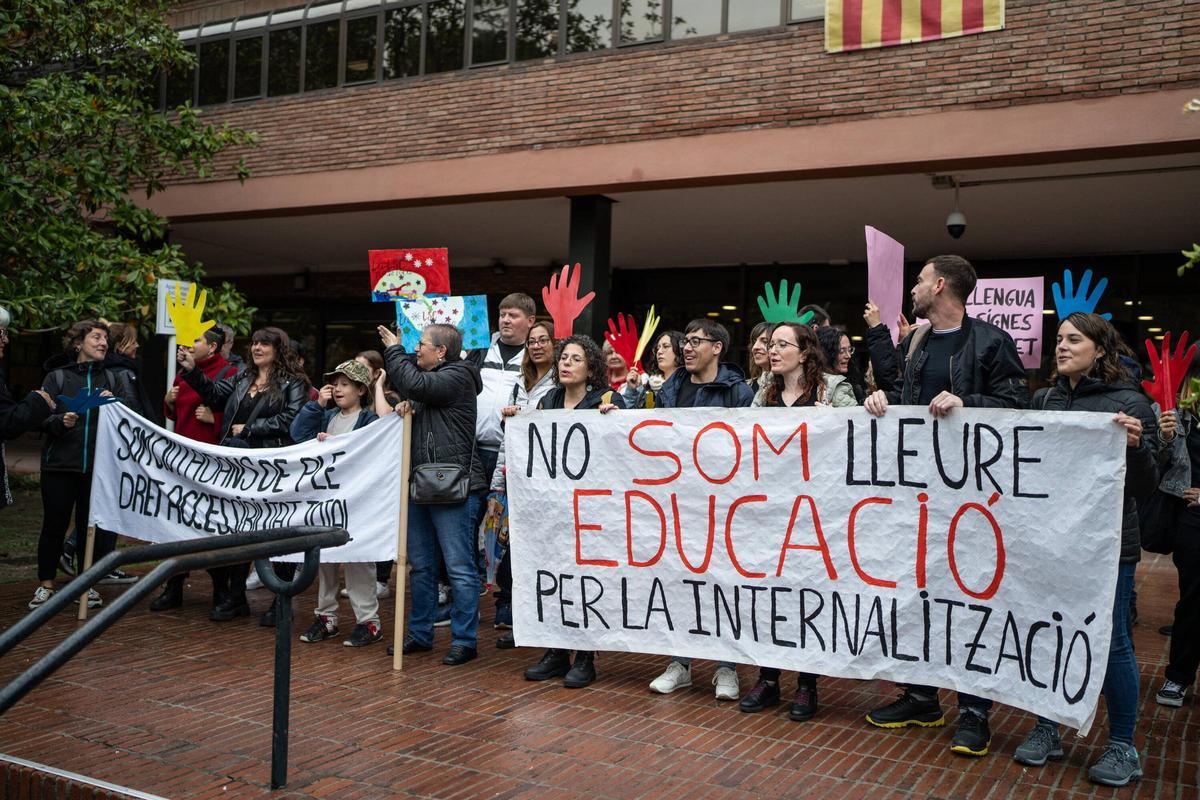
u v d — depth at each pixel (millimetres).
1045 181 10578
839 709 4938
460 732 4484
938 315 4527
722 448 4898
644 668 5742
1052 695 4027
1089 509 3998
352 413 6656
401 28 13227
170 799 3697
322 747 4277
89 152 10945
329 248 17453
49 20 10891
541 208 13320
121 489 6762
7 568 8547
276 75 14227
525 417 5363
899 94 10117
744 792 3814
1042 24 9477
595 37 11852
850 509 4594
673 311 16984
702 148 11133
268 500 6156
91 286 9836
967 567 4305
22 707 4797
